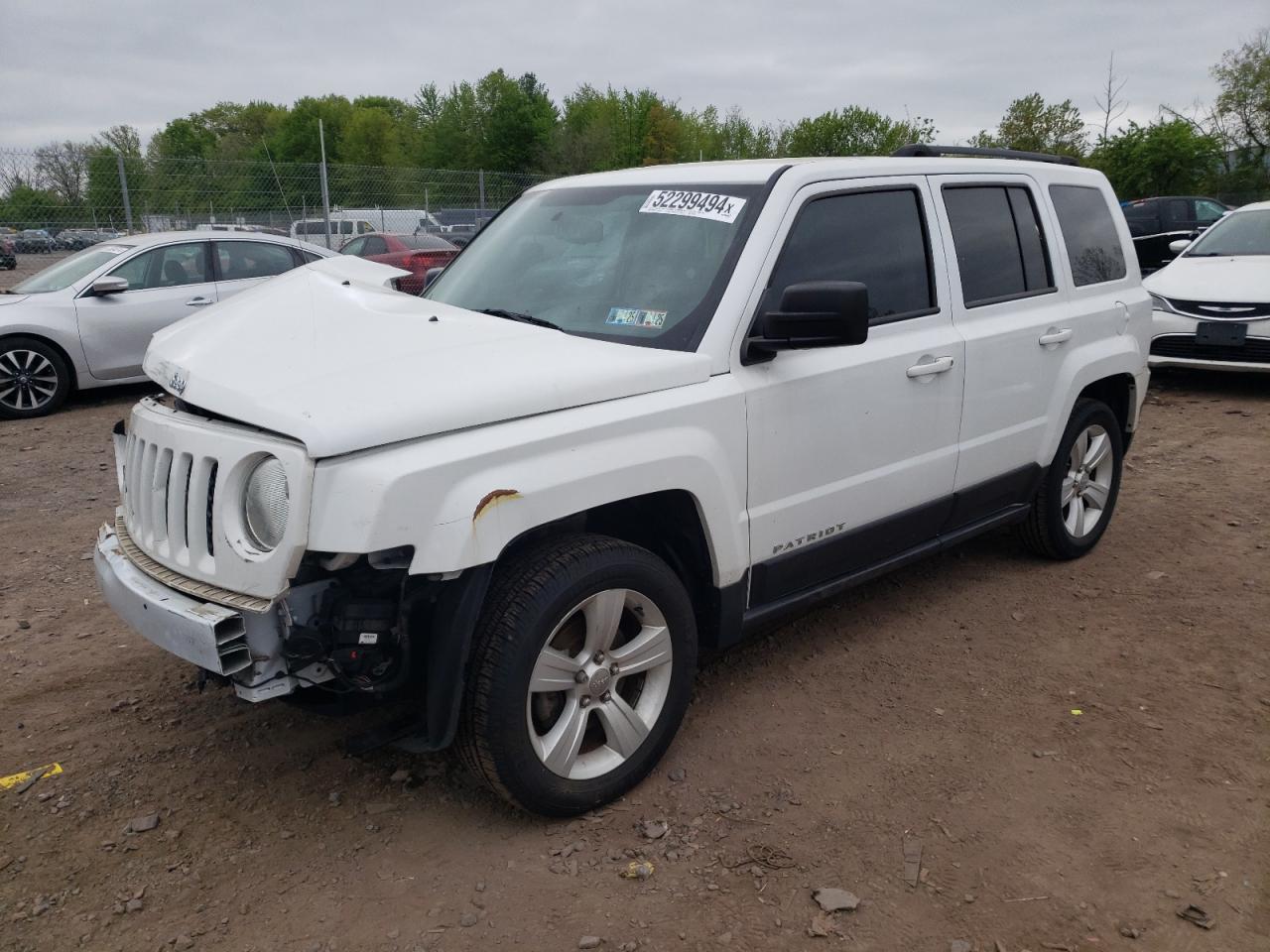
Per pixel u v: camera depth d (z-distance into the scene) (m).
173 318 10.12
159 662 4.16
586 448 2.87
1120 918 2.61
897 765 3.33
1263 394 9.54
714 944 2.52
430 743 2.77
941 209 4.14
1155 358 9.60
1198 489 6.52
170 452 2.88
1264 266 9.41
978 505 4.46
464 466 2.62
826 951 2.50
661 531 3.38
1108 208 5.29
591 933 2.56
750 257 3.37
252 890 2.75
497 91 60.91
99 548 3.21
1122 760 3.34
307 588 2.68
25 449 8.12
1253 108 40.59
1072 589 4.84
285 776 3.30
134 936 2.58
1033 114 34.44
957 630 4.40
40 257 14.39
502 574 2.85
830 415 3.59
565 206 4.05
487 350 2.96
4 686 3.94
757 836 2.95
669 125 48.50
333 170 17.42
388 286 3.87
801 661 4.11
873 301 3.82
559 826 3.02
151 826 3.02
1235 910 2.63
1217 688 3.83
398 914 2.64
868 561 4.00
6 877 2.80
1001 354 4.32
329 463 2.50
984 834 2.95
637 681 3.24
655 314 3.37
